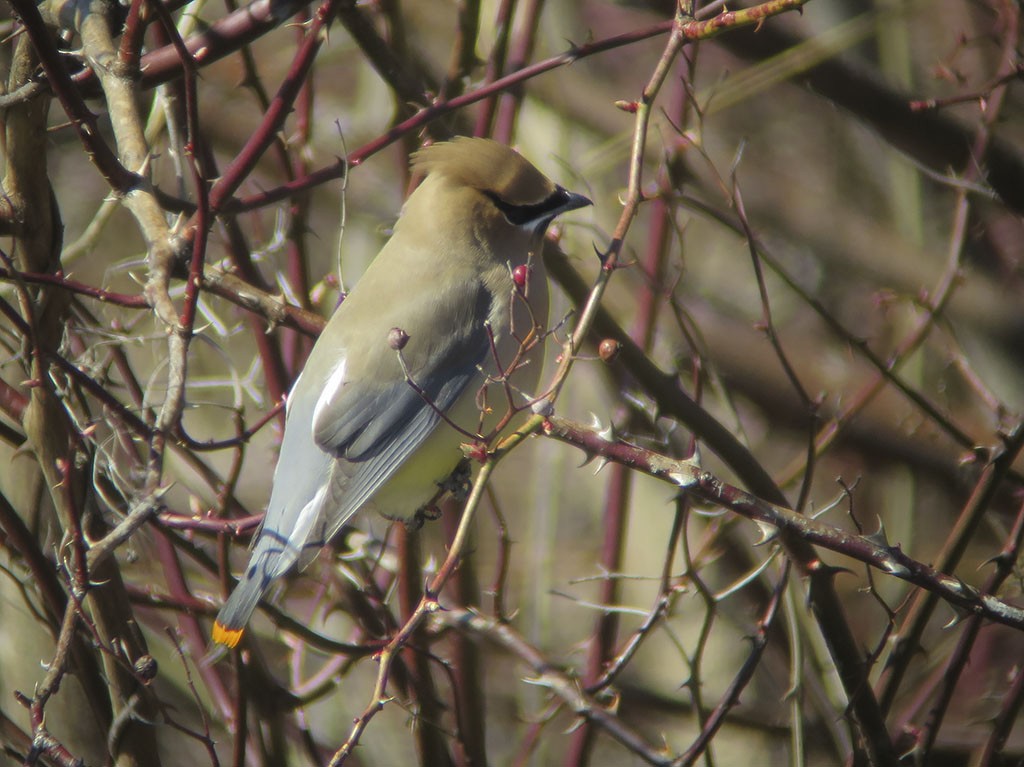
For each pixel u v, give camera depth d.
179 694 12.53
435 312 8.98
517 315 9.05
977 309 14.96
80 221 16.86
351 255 14.53
